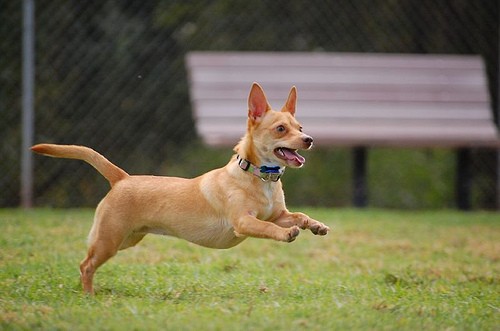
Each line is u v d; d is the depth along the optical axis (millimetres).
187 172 14828
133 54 14383
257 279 7703
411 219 12602
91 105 14078
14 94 13570
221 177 7113
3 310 6238
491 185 15188
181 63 14727
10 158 13625
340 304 6363
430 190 15422
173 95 14672
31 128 13219
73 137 13961
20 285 7266
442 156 15562
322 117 13836
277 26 15117
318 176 15273
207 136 13195
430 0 15086
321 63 14281
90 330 5457
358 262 9156
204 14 14914
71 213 12625
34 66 13500
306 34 15141
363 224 11938
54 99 13797
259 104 7242
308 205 15211
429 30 15102
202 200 7078
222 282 7457
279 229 6684
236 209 6941
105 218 7066
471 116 14141
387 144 13625
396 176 15469
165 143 14656
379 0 15094
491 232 11383
